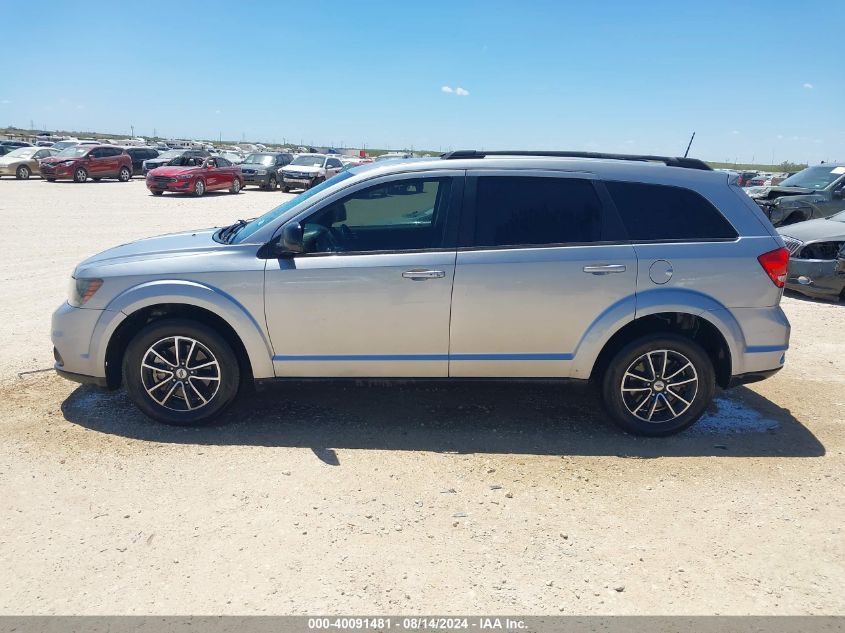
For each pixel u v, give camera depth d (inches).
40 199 885.8
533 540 137.7
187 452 172.4
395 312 178.5
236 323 178.7
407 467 167.3
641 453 178.9
